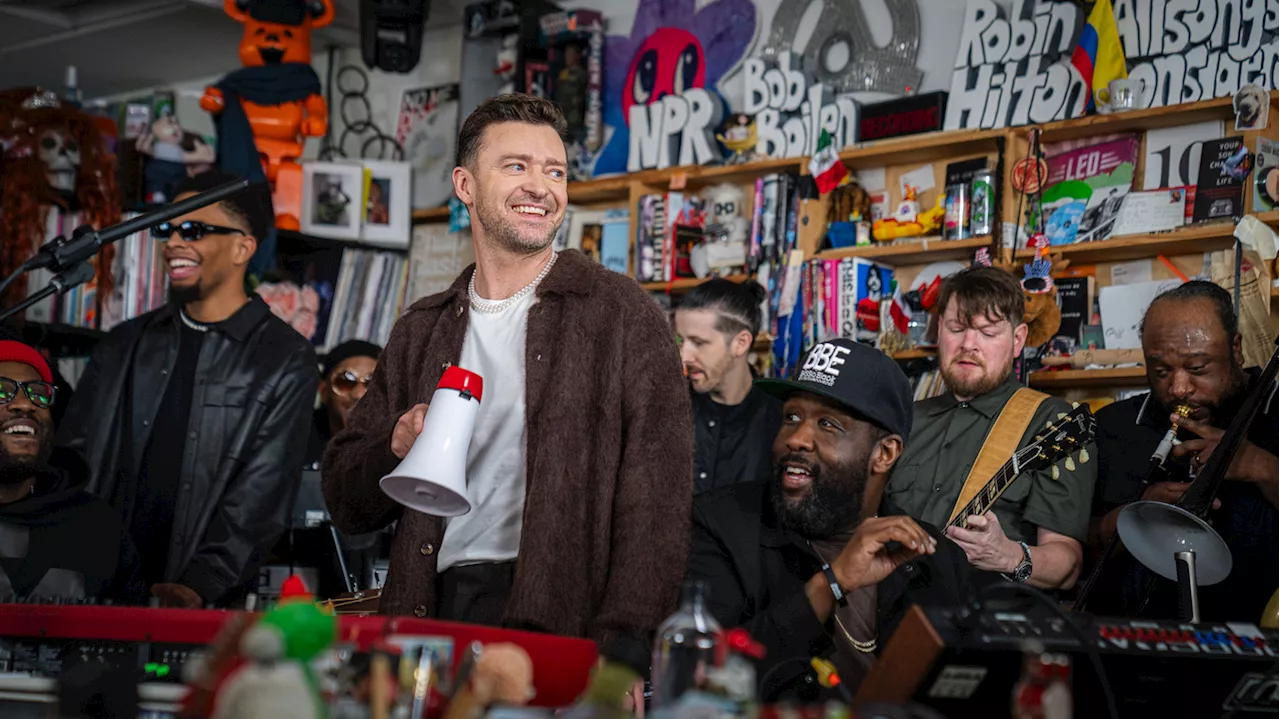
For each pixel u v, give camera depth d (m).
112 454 4.00
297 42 5.33
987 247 4.28
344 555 4.02
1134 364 3.94
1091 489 3.22
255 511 3.95
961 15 4.68
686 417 2.30
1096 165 4.31
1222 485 3.12
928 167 4.68
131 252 5.22
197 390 4.06
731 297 3.79
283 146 5.37
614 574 2.17
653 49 5.36
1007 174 4.31
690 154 5.07
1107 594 3.17
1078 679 1.63
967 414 3.32
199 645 1.67
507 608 2.15
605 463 2.25
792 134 4.87
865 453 2.42
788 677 2.16
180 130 5.46
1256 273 3.54
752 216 4.86
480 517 2.31
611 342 2.30
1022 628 1.60
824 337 4.50
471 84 5.69
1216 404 3.27
